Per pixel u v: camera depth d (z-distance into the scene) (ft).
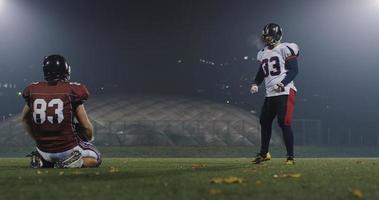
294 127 170.71
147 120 167.43
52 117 33.50
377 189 19.80
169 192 18.49
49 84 34.14
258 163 40.24
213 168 32.68
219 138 164.76
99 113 169.99
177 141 161.79
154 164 41.68
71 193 18.38
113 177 24.25
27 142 161.68
